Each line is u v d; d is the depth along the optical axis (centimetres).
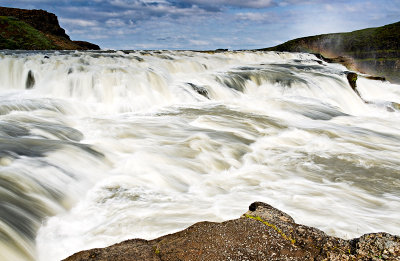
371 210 610
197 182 701
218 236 423
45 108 1181
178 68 2098
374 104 1988
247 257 384
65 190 588
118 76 1527
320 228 516
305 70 2389
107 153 797
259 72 2136
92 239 456
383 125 1429
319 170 826
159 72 1745
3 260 385
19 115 1062
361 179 779
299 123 1318
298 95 1880
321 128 1256
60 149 728
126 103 1403
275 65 2795
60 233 472
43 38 3634
